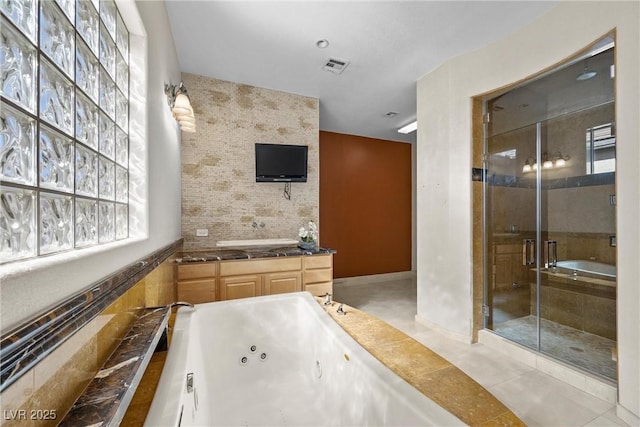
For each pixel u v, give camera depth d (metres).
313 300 2.15
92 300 0.75
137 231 1.39
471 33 2.30
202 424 1.47
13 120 0.60
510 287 2.72
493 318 2.65
